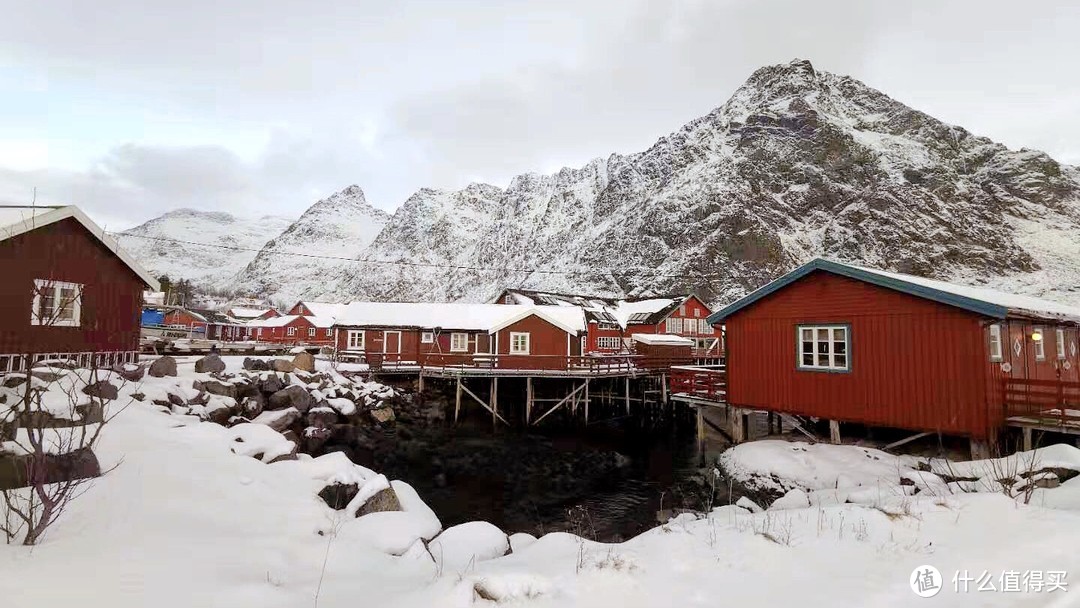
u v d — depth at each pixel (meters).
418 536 7.35
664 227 130.25
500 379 32.34
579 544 7.16
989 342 13.42
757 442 17.20
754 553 6.20
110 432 9.31
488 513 14.40
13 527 5.49
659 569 5.72
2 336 14.77
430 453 21.25
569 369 29.81
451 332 35.28
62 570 4.61
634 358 32.22
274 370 23.42
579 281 133.38
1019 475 10.02
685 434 25.94
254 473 8.96
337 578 5.52
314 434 19.97
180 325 60.41
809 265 16.41
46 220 15.85
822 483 13.55
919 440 15.81
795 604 4.82
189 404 16.64
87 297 17.52
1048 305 18.06
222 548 5.80
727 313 18.91
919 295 14.13
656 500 15.52
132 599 4.29
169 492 7.29
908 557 6.03
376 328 35.19
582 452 21.97
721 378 20.39
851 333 15.62
